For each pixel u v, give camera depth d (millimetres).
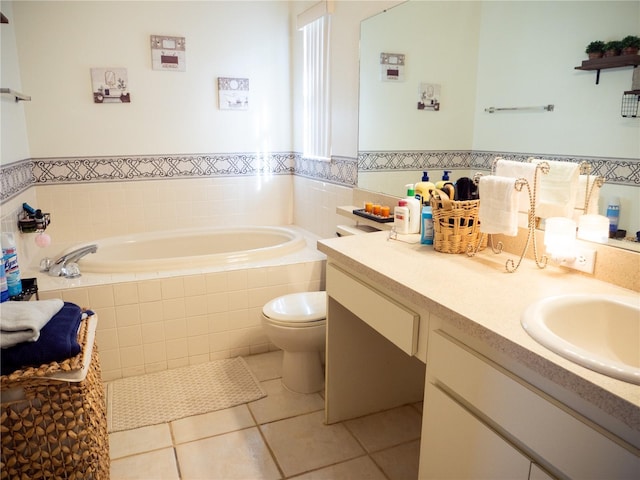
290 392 2248
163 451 1830
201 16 3307
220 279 2484
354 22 2713
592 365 843
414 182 2281
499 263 1545
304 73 3434
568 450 882
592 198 1396
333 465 1770
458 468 1205
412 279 1372
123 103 3217
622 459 781
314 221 3473
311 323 2074
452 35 1942
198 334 2492
